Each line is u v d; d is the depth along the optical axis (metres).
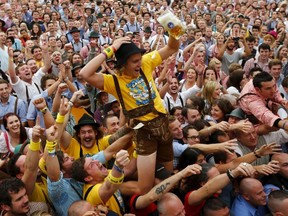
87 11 16.09
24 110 6.64
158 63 3.85
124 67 3.63
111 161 4.64
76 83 7.48
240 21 14.59
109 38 13.35
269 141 5.20
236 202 4.25
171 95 6.97
